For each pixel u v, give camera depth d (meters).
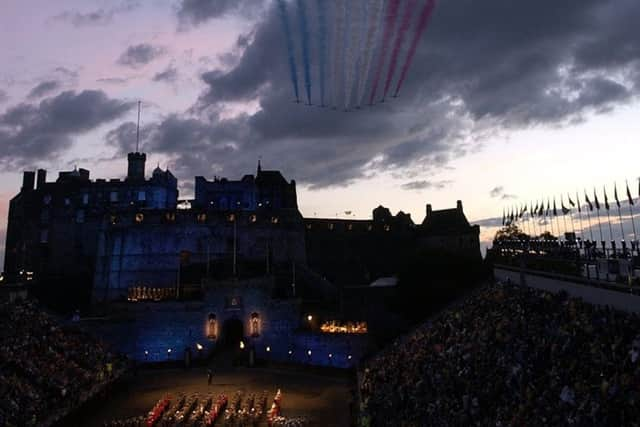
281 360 73.12
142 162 122.19
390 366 48.53
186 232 97.56
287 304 75.94
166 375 64.00
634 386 18.12
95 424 44.09
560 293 35.50
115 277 95.31
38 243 111.19
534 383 24.16
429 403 32.34
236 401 49.84
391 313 77.50
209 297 76.19
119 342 71.25
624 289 27.67
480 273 75.12
